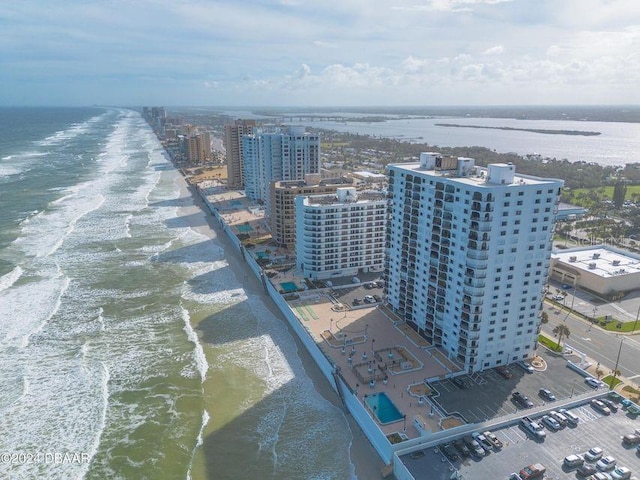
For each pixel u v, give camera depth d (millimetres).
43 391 117875
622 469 85000
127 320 153125
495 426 98125
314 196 185500
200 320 154250
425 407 105000
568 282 175000
